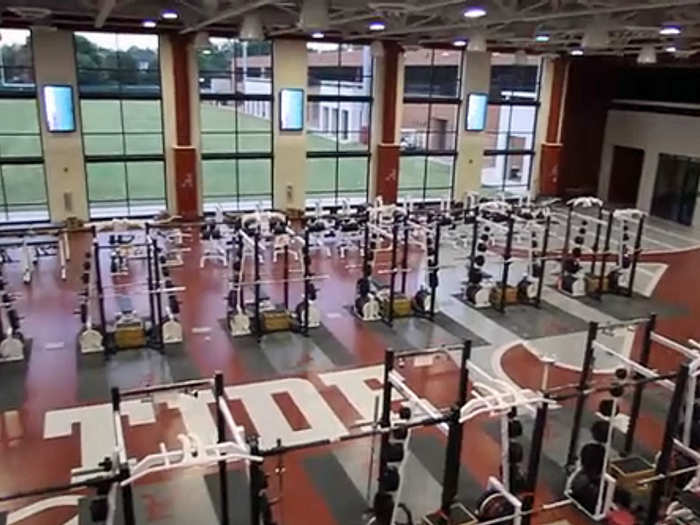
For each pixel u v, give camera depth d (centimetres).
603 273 1200
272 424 748
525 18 923
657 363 941
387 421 598
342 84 1761
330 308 1105
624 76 2038
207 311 1073
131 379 843
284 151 1733
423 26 1209
